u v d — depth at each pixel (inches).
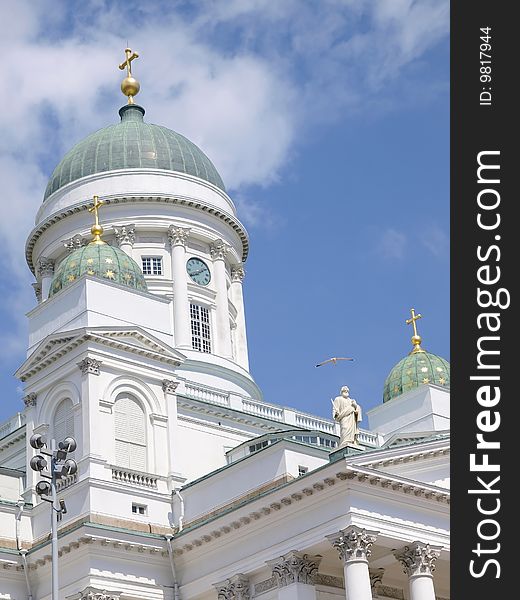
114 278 2925.7
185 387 3139.8
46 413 2807.6
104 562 2541.8
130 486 2664.9
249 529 2484.0
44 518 2706.7
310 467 2556.6
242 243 3905.0
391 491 2381.9
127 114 4042.8
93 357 2728.8
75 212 3651.6
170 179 3698.3
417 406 3457.2
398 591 2657.5
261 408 3272.6
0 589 2603.3
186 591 2603.3
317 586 2461.9
